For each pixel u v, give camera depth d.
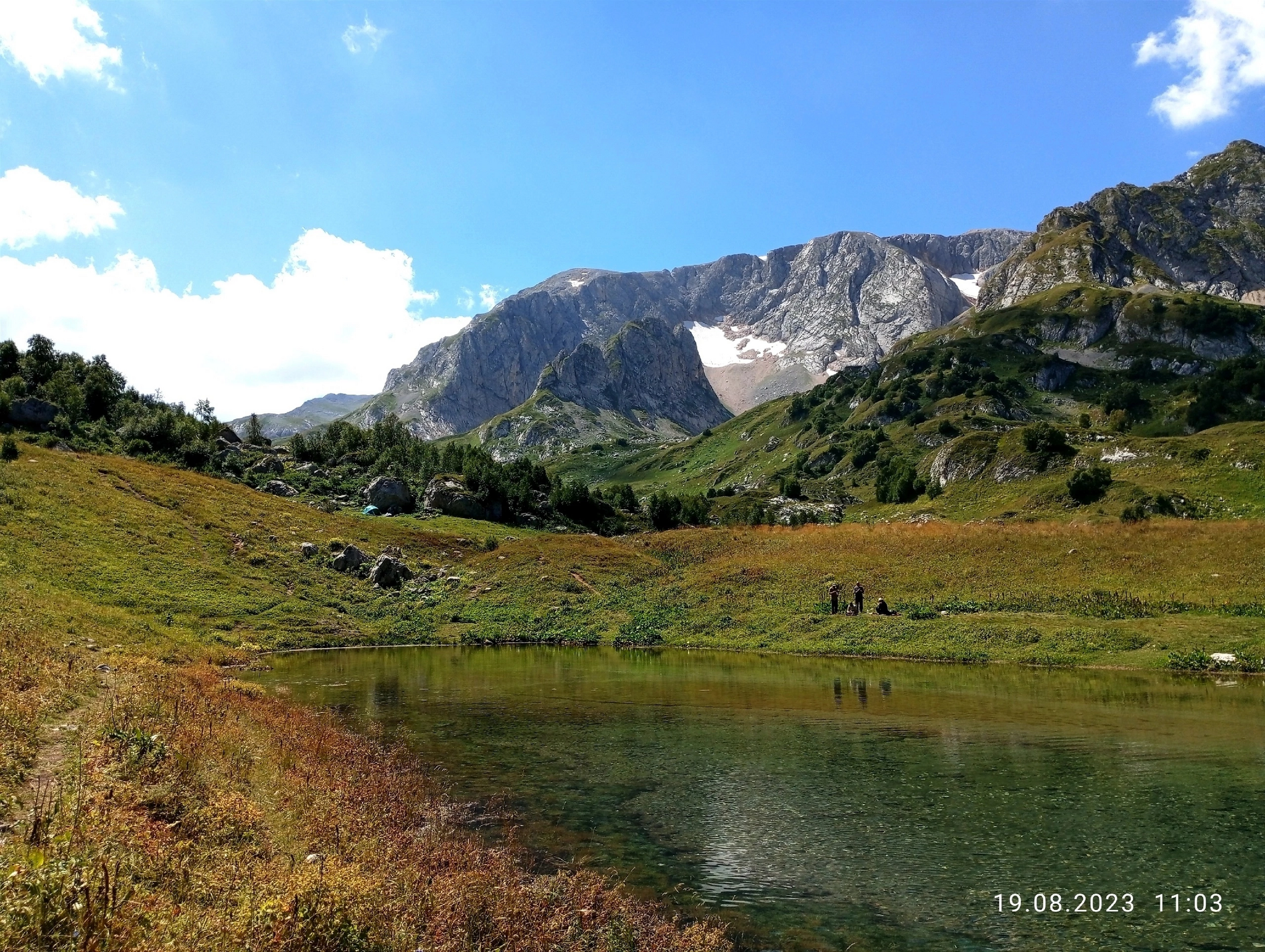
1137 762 22.72
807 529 87.56
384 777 19.73
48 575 51.00
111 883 9.19
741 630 59.62
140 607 52.47
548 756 23.91
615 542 88.88
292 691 36.53
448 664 48.41
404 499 109.12
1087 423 198.75
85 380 113.06
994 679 40.25
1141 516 82.69
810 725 28.67
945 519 115.38
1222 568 54.25
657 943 11.48
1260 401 179.75
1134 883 14.17
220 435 126.12
